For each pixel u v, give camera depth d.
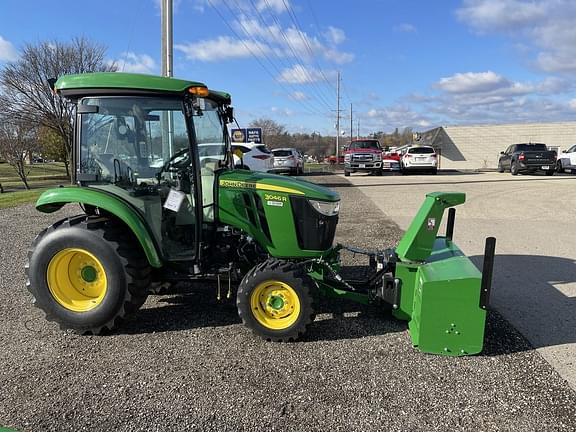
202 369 3.58
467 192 14.70
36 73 28.19
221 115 4.99
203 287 5.44
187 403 3.13
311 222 4.34
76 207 12.07
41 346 3.98
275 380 3.42
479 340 3.74
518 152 23.84
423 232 4.18
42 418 2.97
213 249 4.48
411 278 4.20
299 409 3.06
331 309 4.78
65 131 29.42
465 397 3.19
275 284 4.00
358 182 19.64
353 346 3.97
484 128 39.41
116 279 4.05
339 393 3.24
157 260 4.10
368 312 4.70
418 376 3.47
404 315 4.25
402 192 15.16
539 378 3.44
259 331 4.03
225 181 4.37
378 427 2.88
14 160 28.19
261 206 4.32
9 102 28.42
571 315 4.62
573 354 3.82
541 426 2.88
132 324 4.44
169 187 4.22
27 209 11.75
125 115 4.11
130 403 3.13
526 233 8.37
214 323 4.46
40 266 4.09
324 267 4.50
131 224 4.01
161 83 3.96
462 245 7.48
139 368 3.60
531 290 5.37
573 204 11.80
